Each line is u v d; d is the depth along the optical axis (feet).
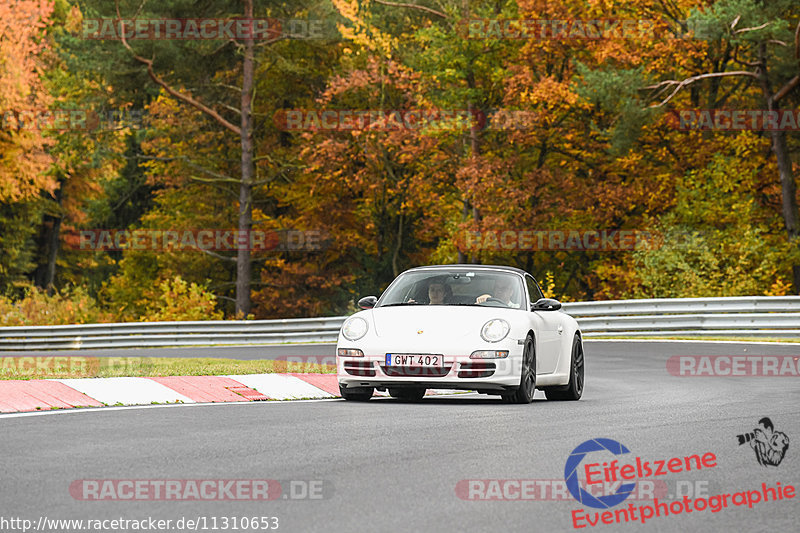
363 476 71.72
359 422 101.86
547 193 442.91
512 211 432.25
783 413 112.27
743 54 415.64
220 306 546.67
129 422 99.50
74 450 81.51
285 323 318.45
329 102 529.04
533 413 111.86
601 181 447.83
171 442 86.53
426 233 531.50
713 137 432.66
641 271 365.40
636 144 430.61
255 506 61.93
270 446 85.05
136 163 621.31
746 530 57.41
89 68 466.70
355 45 519.19
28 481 68.59
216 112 520.83
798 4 370.94
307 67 517.55
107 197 634.84
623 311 285.64
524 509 61.87
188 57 475.31
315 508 61.46
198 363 179.73
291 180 518.37
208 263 540.52
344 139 496.23
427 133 439.63
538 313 133.69
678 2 417.69
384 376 122.42
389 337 123.13
